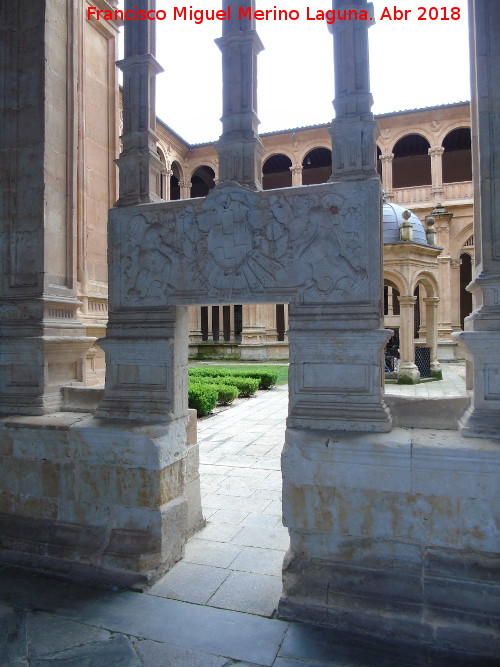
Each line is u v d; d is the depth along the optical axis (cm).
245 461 718
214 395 1156
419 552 317
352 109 355
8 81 459
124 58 432
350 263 346
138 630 307
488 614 289
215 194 381
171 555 387
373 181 342
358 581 316
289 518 337
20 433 409
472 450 301
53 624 313
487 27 340
